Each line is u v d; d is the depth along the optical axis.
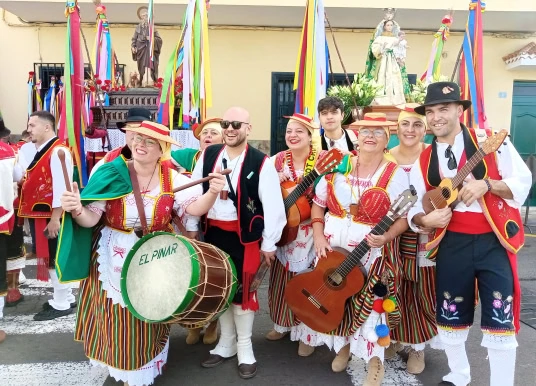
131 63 9.24
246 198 2.94
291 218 3.15
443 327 2.67
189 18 5.54
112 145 5.84
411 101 5.99
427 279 3.04
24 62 9.18
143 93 6.14
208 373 3.14
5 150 3.63
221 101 9.44
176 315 2.38
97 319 2.73
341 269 2.88
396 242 2.97
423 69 9.50
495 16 8.41
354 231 2.94
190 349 3.51
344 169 2.98
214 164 3.03
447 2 8.20
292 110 9.60
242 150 3.01
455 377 2.80
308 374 3.16
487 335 2.49
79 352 3.46
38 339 3.68
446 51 9.50
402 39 6.66
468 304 2.62
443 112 2.57
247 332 3.12
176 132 5.55
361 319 2.82
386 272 2.84
